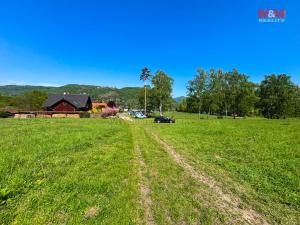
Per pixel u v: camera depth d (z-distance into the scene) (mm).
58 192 7703
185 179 9875
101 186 8445
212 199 7895
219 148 16938
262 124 40375
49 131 22922
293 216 6863
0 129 24469
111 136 21719
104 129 26594
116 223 6023
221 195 8266
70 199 7250
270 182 9703
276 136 22922
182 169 11367
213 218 6598
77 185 8430
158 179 9750
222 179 9984
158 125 38844
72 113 62469
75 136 19344
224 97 82125
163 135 24703
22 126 28641
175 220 6426
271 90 90188
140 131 28266
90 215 6410
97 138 19703
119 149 15586
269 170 11266
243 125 37844
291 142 19094
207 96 75500
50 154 12828
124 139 20359
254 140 20422
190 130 29656
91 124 34469
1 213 6164
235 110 84562
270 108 89750
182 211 6938
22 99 85438
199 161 13125
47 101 74000
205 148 16969
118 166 11242
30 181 8484
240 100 81500
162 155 14438
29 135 19484
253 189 8922
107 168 10836
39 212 6344
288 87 88062
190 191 8531
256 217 6754
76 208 6688
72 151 14078
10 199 6902
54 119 49094
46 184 8312
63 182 8547
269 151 15547
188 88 75875
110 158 12703
